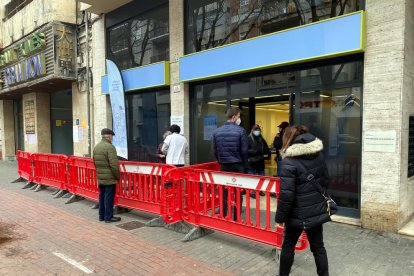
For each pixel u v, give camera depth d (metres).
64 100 15.16
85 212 6.47
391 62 4.82
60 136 15.04
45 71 11.72
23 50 12.77
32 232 5.24
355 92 5.51
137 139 10.05
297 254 4.25
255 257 4.19
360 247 4.43
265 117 8.15
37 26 12.37
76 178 7.36
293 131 3.21
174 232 5.19
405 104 4.92
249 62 6.57
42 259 4.19
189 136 8.41
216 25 7.84
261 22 6.99
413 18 5.13
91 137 11.27
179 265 3.97
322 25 5.44
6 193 8.38
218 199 4.98
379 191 4.98
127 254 4.32
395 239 4.68
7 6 15.38
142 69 9.15
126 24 10.18
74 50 11.72
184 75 8.00
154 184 5.68
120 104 9.66
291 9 6.46
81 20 11.54
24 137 15.77
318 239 3.27
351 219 5.46
